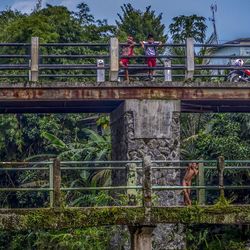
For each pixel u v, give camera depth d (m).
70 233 26.00
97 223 18.03
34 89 24.75
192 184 26.09
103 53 41.94
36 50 24.98
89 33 44.31
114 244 24.94
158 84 25.09
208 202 31.25
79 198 29.16
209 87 25.28
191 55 25.50
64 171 33.53
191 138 33.75
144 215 18.12
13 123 36.56
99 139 34.62
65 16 42.75
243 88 25.36
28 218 17.80
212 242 29.11
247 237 29.06
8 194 35.78
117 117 26.97
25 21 40.66
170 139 25.08
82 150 33.75
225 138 31.86
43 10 44.31
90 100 25.05
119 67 25.48
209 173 31.36
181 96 25.23
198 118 36.41
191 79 25.50
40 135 36.38
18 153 37.12
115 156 27.75
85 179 33.09
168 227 24.39
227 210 18.45
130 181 23.67
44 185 33.75
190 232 28.44
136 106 25.05
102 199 25.20
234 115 32.88
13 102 25.50
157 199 23.69
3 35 40.81
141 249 18.16
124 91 25.03
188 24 47.38
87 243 25.56
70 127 37.56
